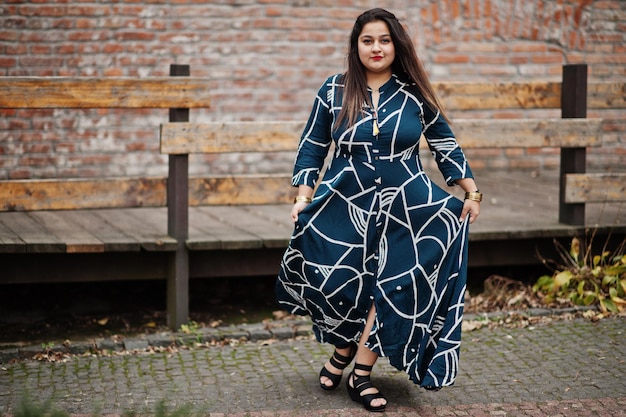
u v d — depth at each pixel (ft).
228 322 18.80
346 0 26.94
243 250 18.72
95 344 16.57
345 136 13.00
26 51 24.75
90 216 21.13
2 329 18.21
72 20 25.02
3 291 20.49
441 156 13.48
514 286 20.48
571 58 28.55
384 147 12.98
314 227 13.19
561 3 28.32
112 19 25.31
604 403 13.56
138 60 25.59
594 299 18.84
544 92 20.20
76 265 17.90
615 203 22.88
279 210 22.54
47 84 16.66
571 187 19.53
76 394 14.07
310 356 16.14
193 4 25.90
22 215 21.12
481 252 19.83
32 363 15.80
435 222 13.10
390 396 13.97
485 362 15.56
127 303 20.24
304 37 26.78
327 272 13.16
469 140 19.26
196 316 19.16
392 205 13.04
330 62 27.02
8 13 24.52
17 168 25.03
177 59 25.89
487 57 27.99
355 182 13.03
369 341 13.14
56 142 25.29
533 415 13.11
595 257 19.27
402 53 13.01
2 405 13.50
